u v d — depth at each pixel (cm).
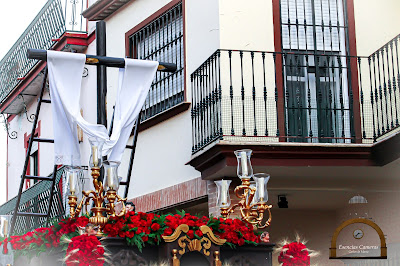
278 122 1098
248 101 1087
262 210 682
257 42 1130
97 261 566
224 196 705
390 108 1108
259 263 652
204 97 1112
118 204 1354
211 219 638
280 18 1152
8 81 1809
